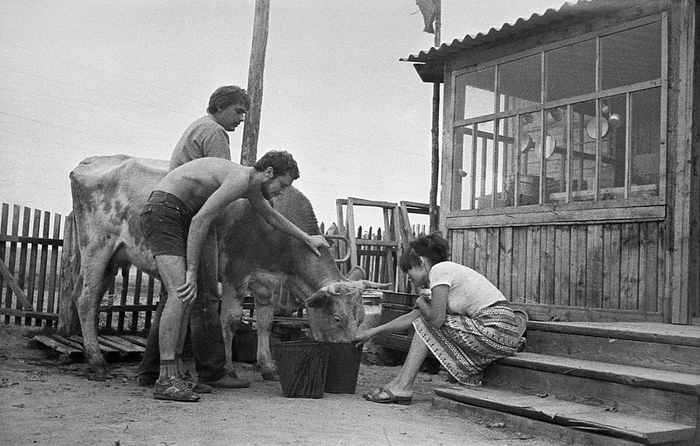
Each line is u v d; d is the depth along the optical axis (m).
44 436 3.63
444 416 4.72
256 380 6.30
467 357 5.12
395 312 7.64
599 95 7.25
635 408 4.23
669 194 6.46
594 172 7.26
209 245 5.64
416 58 9.29
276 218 5.82
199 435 3.79
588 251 7.16
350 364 5.51
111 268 6.77
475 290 5.18
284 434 3.88
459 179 8.89
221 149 5.85
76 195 6.90
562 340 5.31
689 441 3.87
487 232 8.38
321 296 5.69
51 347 7.19
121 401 4.82
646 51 6.81
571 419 4.03
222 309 6.21
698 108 6.45
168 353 5.04
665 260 6.41
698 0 6.48
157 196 5.24
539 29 7.93
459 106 8.99
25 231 8.95
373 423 4.32
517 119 8.17
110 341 7.61
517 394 4.88
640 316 6.59
